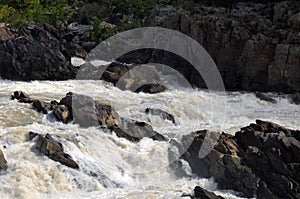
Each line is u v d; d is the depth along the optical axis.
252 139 45.16
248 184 40.91
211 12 100.19
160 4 125.50
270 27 90.00
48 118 52.81
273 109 72.00
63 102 54.19
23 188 38.25
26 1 127.56
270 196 39.72
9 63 82.00
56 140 44.22
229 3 109.19
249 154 43.06
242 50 88.19
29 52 83.81
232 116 66.06
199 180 43.50
